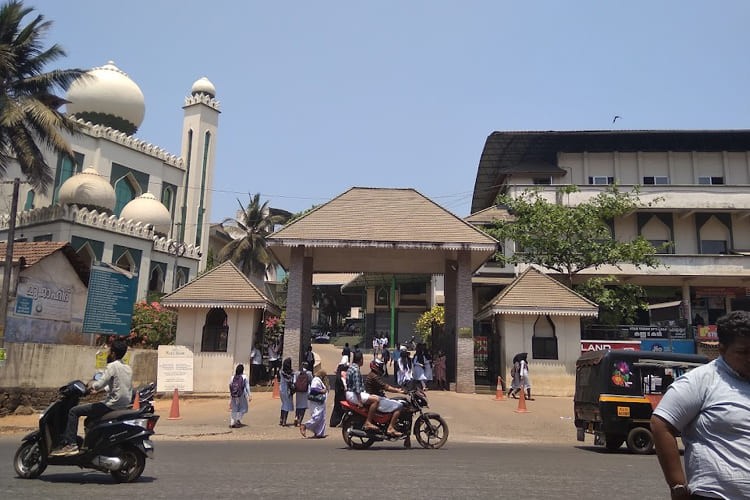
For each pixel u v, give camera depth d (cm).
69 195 3281
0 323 1812
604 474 848
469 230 2461
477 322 2942
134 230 3478
